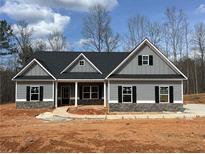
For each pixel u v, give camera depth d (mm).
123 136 15625
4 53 63250
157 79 30781
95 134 16141
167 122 21469
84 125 20172
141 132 16812
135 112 30562
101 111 30594
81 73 35656
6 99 62000
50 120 25062
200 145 13867
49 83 34094
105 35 59844
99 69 36156
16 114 30562
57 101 35125
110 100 30828
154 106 30828
